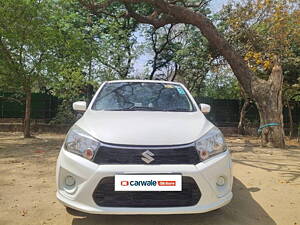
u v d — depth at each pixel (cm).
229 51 1102
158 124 378
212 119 1825
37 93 1611
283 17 1324
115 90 507
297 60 1434
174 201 334
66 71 1334
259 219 401
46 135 1431
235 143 1234
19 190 489
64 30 1241
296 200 475
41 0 1119
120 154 339
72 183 349
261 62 1346
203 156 350
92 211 328
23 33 1073
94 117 411
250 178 592
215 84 2339
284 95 1583
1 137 1292
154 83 534
